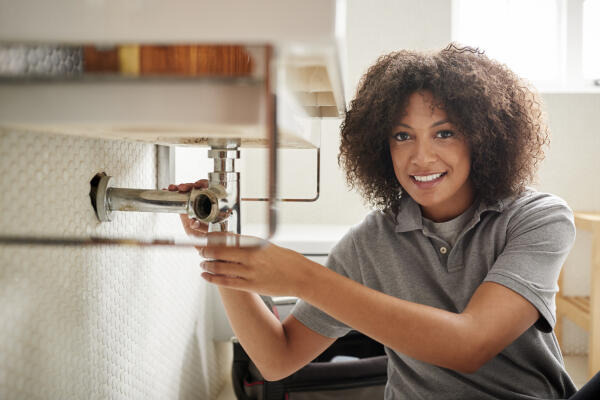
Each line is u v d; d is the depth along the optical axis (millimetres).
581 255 1892
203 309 1344
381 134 776
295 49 258
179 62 296
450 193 732
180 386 1072
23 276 425
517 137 773
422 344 541
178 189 621
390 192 860
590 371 1606
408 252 807
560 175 1899
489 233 745
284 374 799
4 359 397
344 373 946
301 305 840
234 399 1434
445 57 742
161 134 434
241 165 1805
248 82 262
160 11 246
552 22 1987
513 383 715
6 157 396
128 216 691
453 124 694
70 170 510
